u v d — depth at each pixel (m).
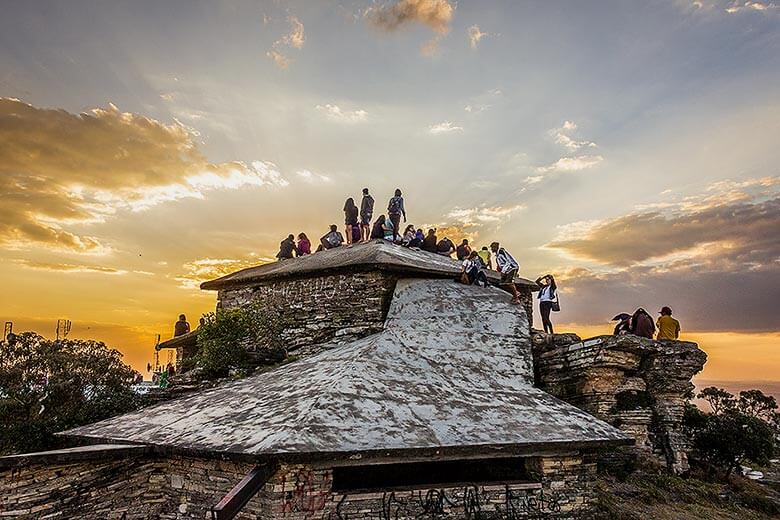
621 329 15.88
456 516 10.20
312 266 18.30
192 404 12.73
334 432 9.41
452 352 13.62
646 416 14.38
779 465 19.48
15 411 15.05
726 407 22.19
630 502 12.45
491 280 19.64
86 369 16.38
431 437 9.81
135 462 10.78
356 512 9.66
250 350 17.19
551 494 10.82
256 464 9.01
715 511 12.83
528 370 13.47
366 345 13.55
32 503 9.34
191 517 10.41
